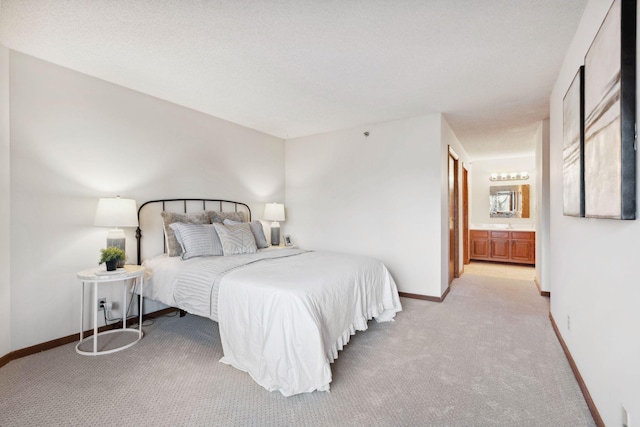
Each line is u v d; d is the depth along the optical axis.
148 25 2.02
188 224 3.12
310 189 4.86
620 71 1.20
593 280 1.70
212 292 2.35
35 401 1.78
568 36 2.11
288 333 1.89
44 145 2.46
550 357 2.31
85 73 2.70
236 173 4.25
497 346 2.50
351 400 1.80
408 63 2.52
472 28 2.03
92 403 1.77
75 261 2.64
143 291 2.95
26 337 2.36
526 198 6.71
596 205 1.48
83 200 2.70
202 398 1.81
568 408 1.72
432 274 3.81
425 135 3.84
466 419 1.63
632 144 1.17
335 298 2.26
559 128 2.65
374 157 4.25
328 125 4.30
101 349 2.45
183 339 2.65
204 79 2.83
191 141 3.63
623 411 1.29
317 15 1.90
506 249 6.47
